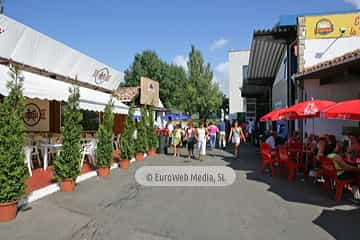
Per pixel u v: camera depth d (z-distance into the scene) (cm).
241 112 3994
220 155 1661
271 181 945
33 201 661
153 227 537
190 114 4725
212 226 543
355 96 1064
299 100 1316
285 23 1303
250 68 1972
